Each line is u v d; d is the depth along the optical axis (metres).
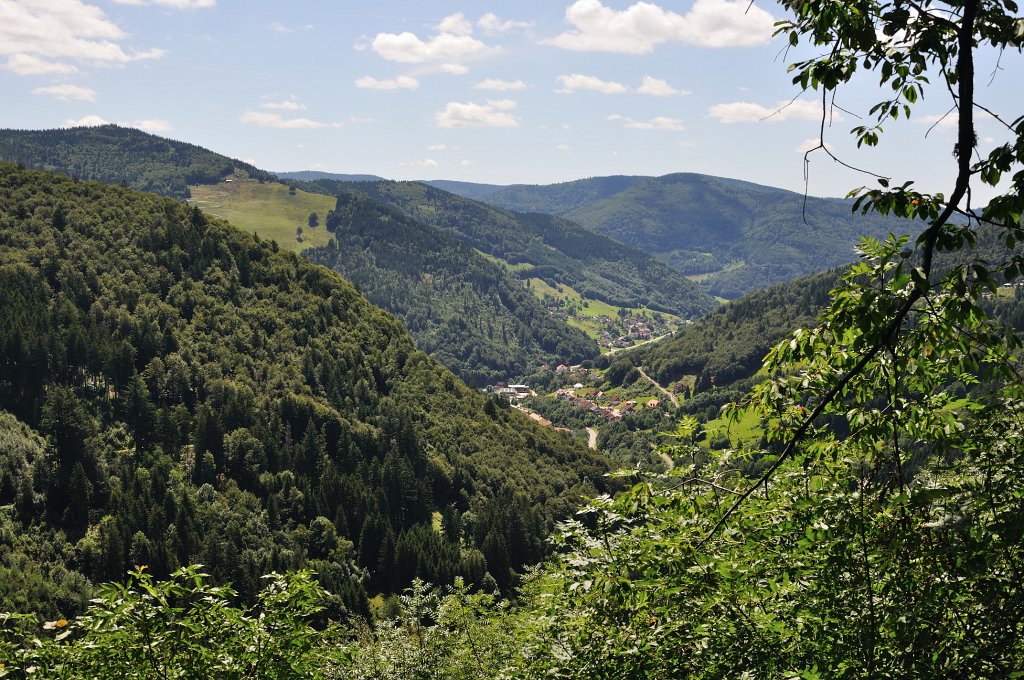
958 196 6.27
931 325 7.20
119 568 99.88
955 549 7.08
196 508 114.06
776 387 8.32
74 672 10.68
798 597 9.19
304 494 123.25
